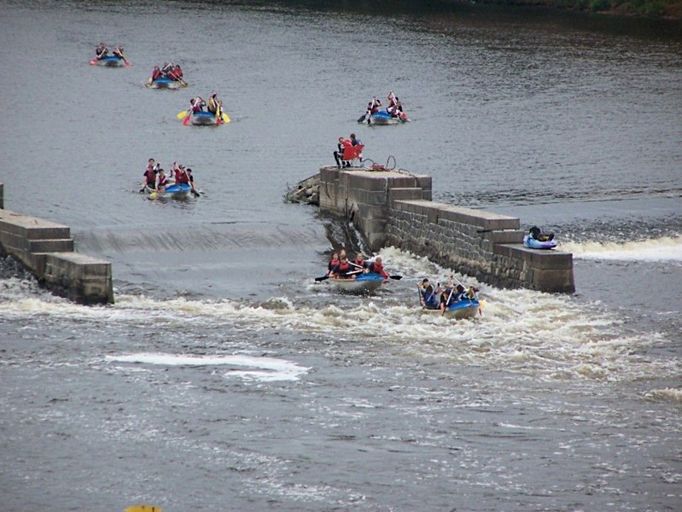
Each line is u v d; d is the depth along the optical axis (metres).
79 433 138.25
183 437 138.25
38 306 186.62
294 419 145.00
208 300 195.50
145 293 197.62
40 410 144.25
